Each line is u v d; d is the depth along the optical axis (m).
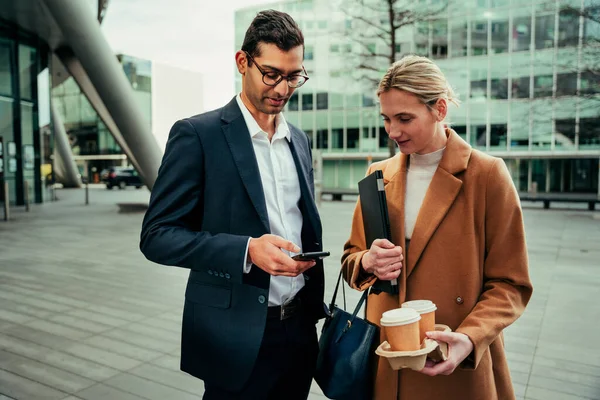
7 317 4.69
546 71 28.69
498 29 29.77
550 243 9.95
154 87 49.97
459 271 1.48
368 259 1.48
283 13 1.48
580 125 19.39
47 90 19.36
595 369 3.60
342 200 26.23
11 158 17.25
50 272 6.79
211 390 1.67
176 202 1.51
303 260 1.31
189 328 1.63
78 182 37.00
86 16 12.78
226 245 1.38
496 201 1.48
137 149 14.65
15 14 15.12
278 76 1.47
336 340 1.60
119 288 5.91
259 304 1.51
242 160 1.57
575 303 5.44
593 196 24.81
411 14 17.20
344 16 34.28
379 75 24.22
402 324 1.20
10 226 12.04
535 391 3.24
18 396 3.05
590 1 13.79
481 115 30.77
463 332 1.32
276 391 1.72
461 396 1.45
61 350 3.85
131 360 3.67
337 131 36.41
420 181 1.60
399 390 1.52
